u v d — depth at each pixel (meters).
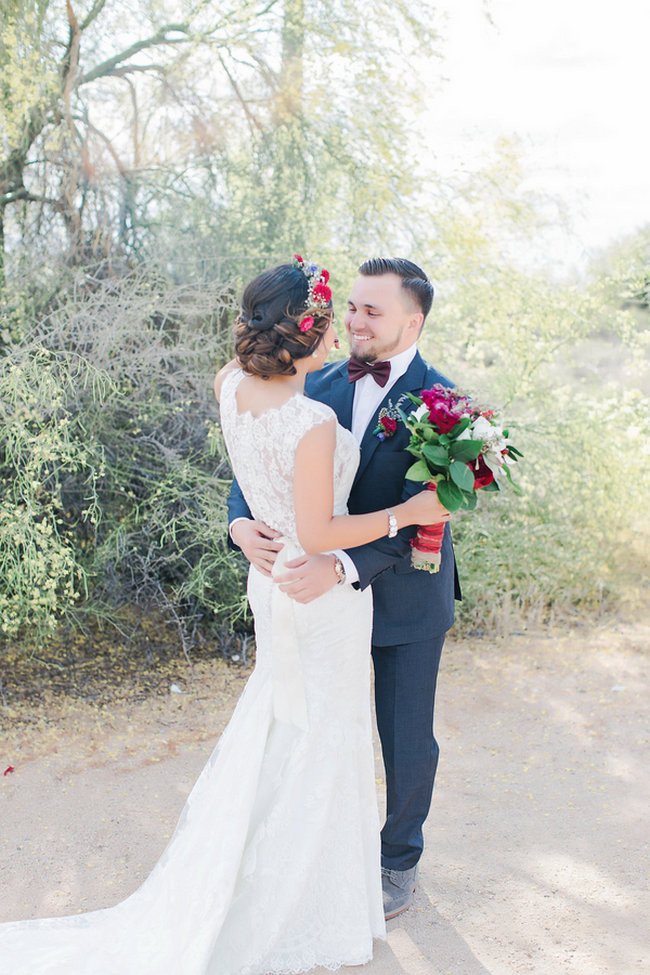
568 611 5.07
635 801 3.18
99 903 2.58
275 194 5.07
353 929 2.30
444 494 2.11
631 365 5.54
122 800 3.14
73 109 4.57
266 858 2.22
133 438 4.37
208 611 4.59
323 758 2.24
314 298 1.98
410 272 2.36
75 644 4.32
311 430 1.97
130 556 4.39
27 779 3.25
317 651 2.23
